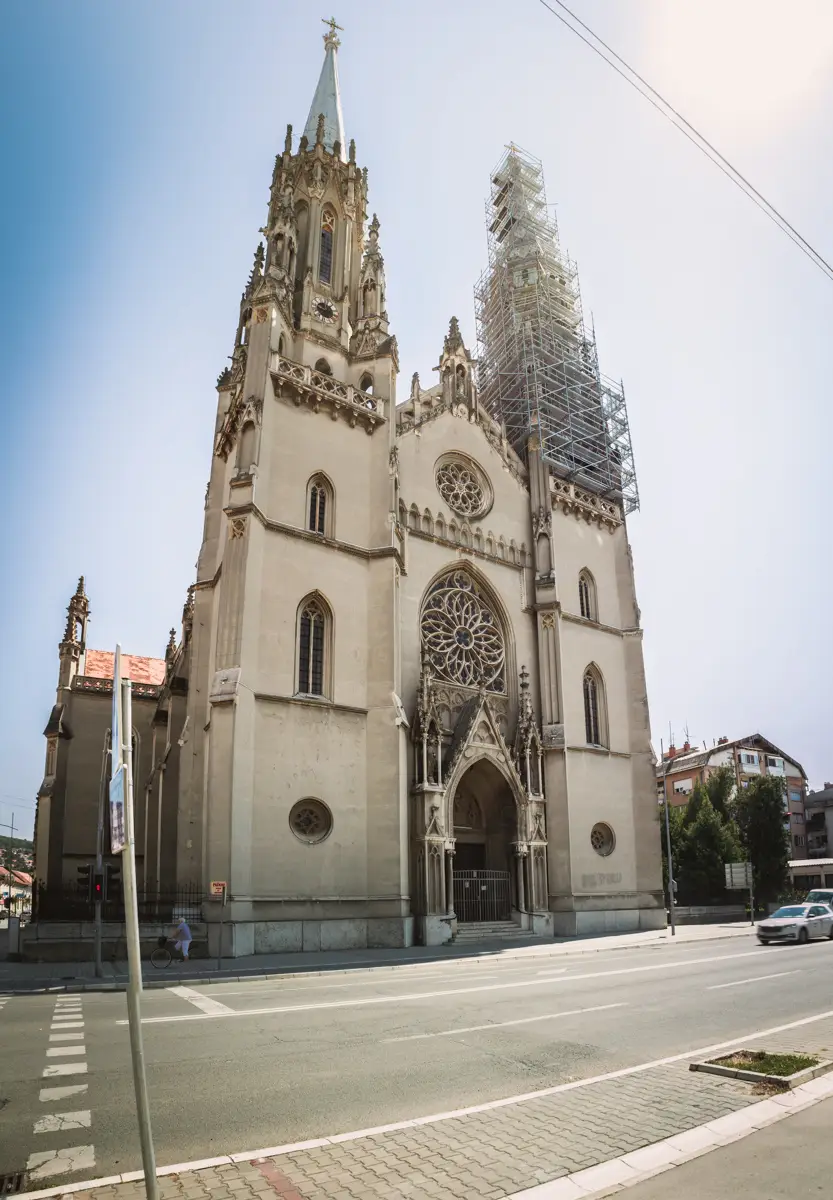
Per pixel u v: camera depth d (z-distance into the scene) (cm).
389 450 4275
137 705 6244
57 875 5697
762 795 6769
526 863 4253
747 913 5881
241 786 3294
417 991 2091
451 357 5059
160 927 3206
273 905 3316
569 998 1881
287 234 4584
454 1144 847
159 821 4641
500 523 4922
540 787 4444
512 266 6519
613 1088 1048
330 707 3722
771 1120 883
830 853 10162
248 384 4009
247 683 3444
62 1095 1073
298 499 3934
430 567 4453
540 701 4709
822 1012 1625
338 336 4697
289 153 5069
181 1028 1563
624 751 5041
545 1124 907
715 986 2044
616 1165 773
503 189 7175
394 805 3666
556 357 5931
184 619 5006
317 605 3881
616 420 5975
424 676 4034
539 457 5191
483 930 3966
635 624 5316
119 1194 722
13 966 2897
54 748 5938
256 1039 1435
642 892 4803
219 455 4509
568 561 5166
